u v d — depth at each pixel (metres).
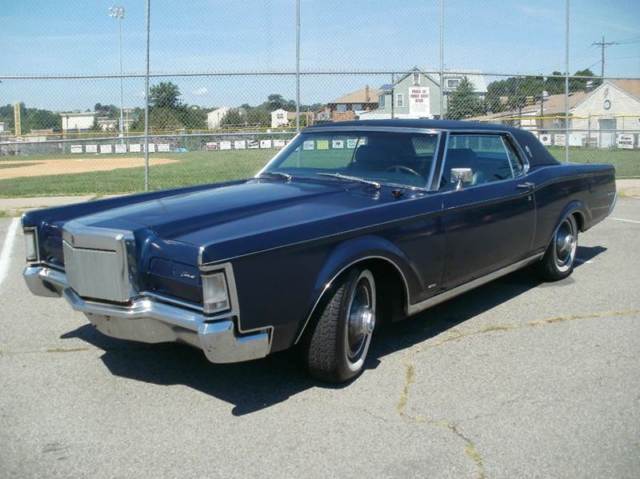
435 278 4.28
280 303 3.32
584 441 3.10
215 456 2.98
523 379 3.84
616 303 5.39
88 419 3.35
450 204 4.34
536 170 5.50
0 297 5.66
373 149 4.72
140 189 13.84
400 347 4.39
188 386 3.77
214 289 3.08
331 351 3.59
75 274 3.54
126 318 3.35
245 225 3.44
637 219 9.90
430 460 2.94
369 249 3.71
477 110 13.86
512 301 5.47
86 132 19.06
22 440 3.13
